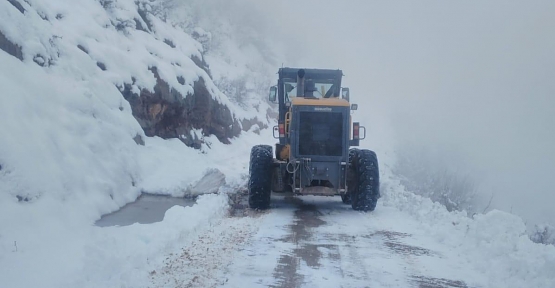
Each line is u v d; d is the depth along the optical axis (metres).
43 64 10.37
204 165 13.59
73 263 5.86
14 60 9.40
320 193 10.20
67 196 8.22
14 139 7.74
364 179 10.26
